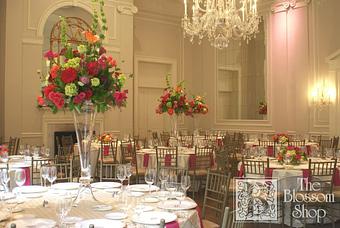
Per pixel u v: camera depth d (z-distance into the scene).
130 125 10.42
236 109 11.79
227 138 8.88
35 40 8.95
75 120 2.83
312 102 9.69
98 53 2.80
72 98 2.68
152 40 12.08
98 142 7.96
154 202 2.82
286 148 5.20
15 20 8.70
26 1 8.86
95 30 2.98
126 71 10.34
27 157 5.45
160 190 3.25
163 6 12.15
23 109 8.80
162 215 2.39
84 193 3.08
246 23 8.21
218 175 3.57
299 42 10.02
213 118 12.47
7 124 8.59
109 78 2.79
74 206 2.68
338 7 9.13
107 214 2.45
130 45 10.46
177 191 3.06
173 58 12.55
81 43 2.84
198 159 6.43
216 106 12.38
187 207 2.65
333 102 9.10
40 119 9.02
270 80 10.72
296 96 10.07
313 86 9.67
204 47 12.84
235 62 11.82
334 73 9.09
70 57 2.76
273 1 10.64
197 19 8.28
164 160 6.32
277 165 5.04
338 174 4.82
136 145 7.62
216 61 12.42
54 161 5.01
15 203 2.70
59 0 9.29
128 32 10.42
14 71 8.69
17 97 8.73
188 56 12.95
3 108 8.63
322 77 9.47
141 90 12.02
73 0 9.47
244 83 11.55
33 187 3.29
